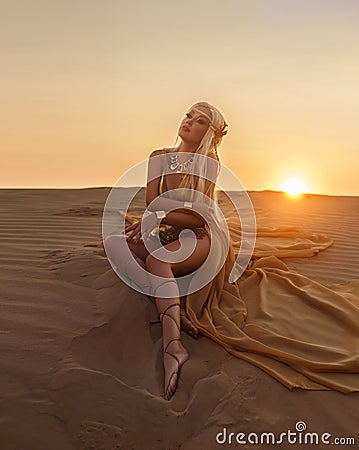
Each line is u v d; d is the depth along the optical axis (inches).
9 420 76.8
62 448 73.4
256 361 91.8
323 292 120.6
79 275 126.0
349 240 189.3
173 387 86.5
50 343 95.3
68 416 78.6
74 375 85.5
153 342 100.8
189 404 81.7
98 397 82.1
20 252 149.3
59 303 111.0
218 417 79.5
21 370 87.0
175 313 98.7
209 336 100.3
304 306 115.0
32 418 77.5
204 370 90.3
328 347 95.8
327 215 256.8
